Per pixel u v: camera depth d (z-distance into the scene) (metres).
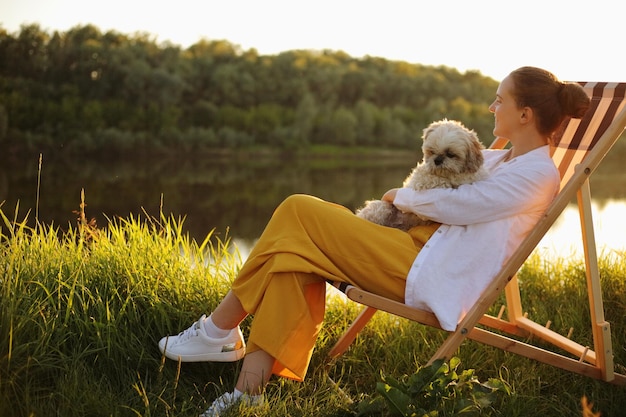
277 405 2.40
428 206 2.46
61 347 2.50
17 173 20.61
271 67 43.31
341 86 45.16
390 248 2.43
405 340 3.05
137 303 2.80
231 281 3.14
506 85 2.55
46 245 3.06
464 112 43.22
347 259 2.42
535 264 4.04
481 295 2.37
